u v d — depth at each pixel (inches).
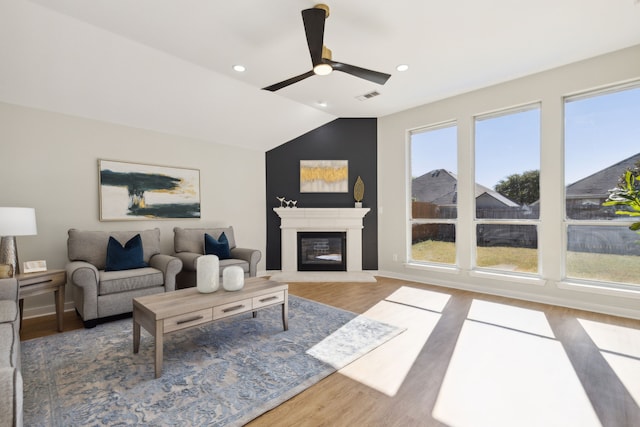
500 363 85.2
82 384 74.5
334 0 91.7
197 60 126.3
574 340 100.0
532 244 149.6
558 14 99.3
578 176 136.0
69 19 98.6
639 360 86.5
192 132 175.2
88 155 140.5
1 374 38.7
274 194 215.9
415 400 68.8
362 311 130.6
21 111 123.0
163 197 165.5
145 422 60.9
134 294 120.7
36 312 124.3
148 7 93.5
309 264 210.5
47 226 129.3
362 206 210.8
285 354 90.4
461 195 169.6
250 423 61.3
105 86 128.1
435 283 180.2
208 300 88.7
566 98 138.3
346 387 73.9
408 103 182.9
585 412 64.4
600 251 131.3
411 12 97.7
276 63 129.6
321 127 213.0
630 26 106.4
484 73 143.1
